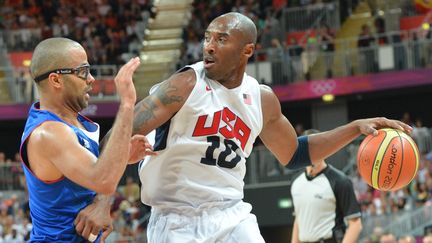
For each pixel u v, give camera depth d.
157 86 7.71
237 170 7.84
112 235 28.95
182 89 7.42
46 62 6.62
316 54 37.66
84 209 6.64
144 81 42.91
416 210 25.56
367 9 42.38
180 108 7.43
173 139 7.56
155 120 7.34
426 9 39.88
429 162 28.84
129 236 28.98
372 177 8.26
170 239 7.66
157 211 7.91
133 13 46.84
